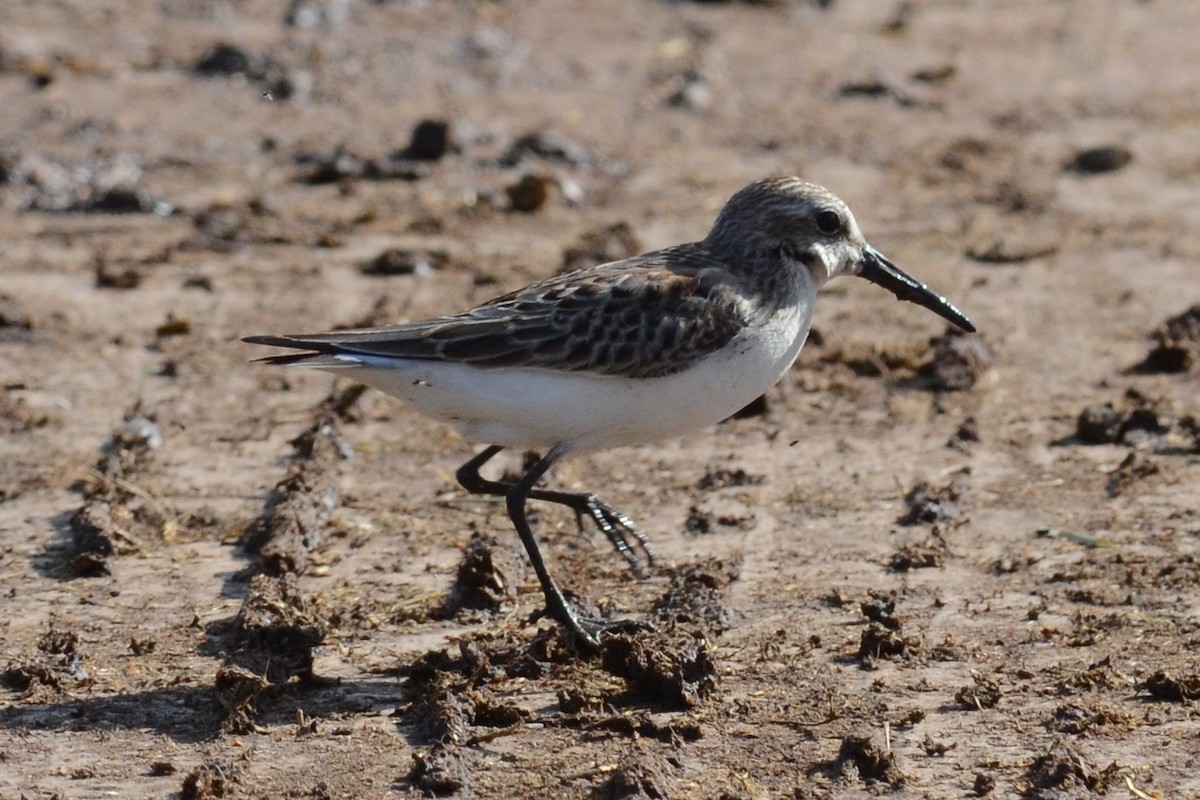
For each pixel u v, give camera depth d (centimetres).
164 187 2112
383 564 1251
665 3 2964
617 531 1124
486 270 1841
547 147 2250
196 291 1808
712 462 1433
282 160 2219
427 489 1388
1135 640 1111
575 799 926
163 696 1054
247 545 1276
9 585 1214
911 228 2019
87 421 1505
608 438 1102
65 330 1700
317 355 1065
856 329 1725
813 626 1144
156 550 1276
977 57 2742
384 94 2459
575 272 1124
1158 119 2452
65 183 2103
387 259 1859
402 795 935
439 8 2827
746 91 2539
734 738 995
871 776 948
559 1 2938
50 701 1047
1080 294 1817
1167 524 1292
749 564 1243
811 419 1520
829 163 2258
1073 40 2844
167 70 2491
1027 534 1284
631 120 2405
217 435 1484
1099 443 1454
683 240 1941
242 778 949
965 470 1400
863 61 2705
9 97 2342
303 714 1028
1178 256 1928
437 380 1071
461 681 1044
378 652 1115
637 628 1109
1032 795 926
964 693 1034
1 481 1384
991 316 1752
